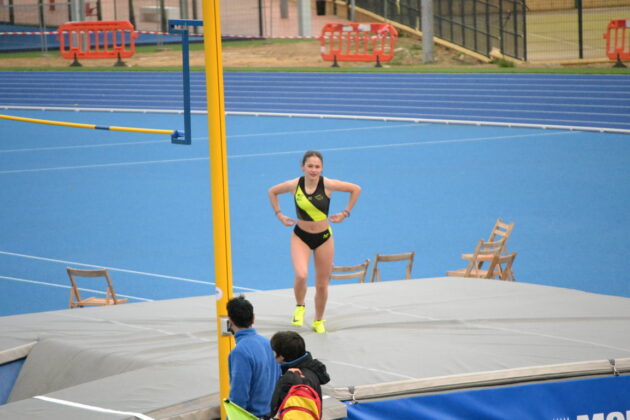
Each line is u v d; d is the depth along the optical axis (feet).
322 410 63.36
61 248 145.69
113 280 128.06
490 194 173.99
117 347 78.48
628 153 208.13
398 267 132.05
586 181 182.09
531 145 221.87
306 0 374.02
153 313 90.84
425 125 257.34
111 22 355.77
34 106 311.27
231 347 64.13
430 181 186.39
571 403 71.97
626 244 139.64
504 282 103.24
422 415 68.03
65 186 193.16
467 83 292.20
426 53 328.70
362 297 96.22
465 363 72.38
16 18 422.00
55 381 77.41
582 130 237.04
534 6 381.60
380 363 72.59
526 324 84.74
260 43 379.14
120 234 153.58
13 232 156.25
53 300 119.65
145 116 289.12
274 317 88.07
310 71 327.88
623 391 73.46
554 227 150.41
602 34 341.00
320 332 82.28
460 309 90.38
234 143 237.66
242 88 312.29
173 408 64.03
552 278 124.77
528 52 338.34
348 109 280.92
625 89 270.46
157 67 346.74
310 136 244.83
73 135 261.65
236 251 141.08
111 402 65.05
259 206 169.58
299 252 80.84
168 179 197.47
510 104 265.75
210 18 60.80
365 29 329.11
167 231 154.71
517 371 70.90
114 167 212.64
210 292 121.90
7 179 201.98
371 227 153.58
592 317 86.99
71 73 347.15
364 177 191.62
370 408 66.49
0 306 117.19
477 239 144.87
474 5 326.44
